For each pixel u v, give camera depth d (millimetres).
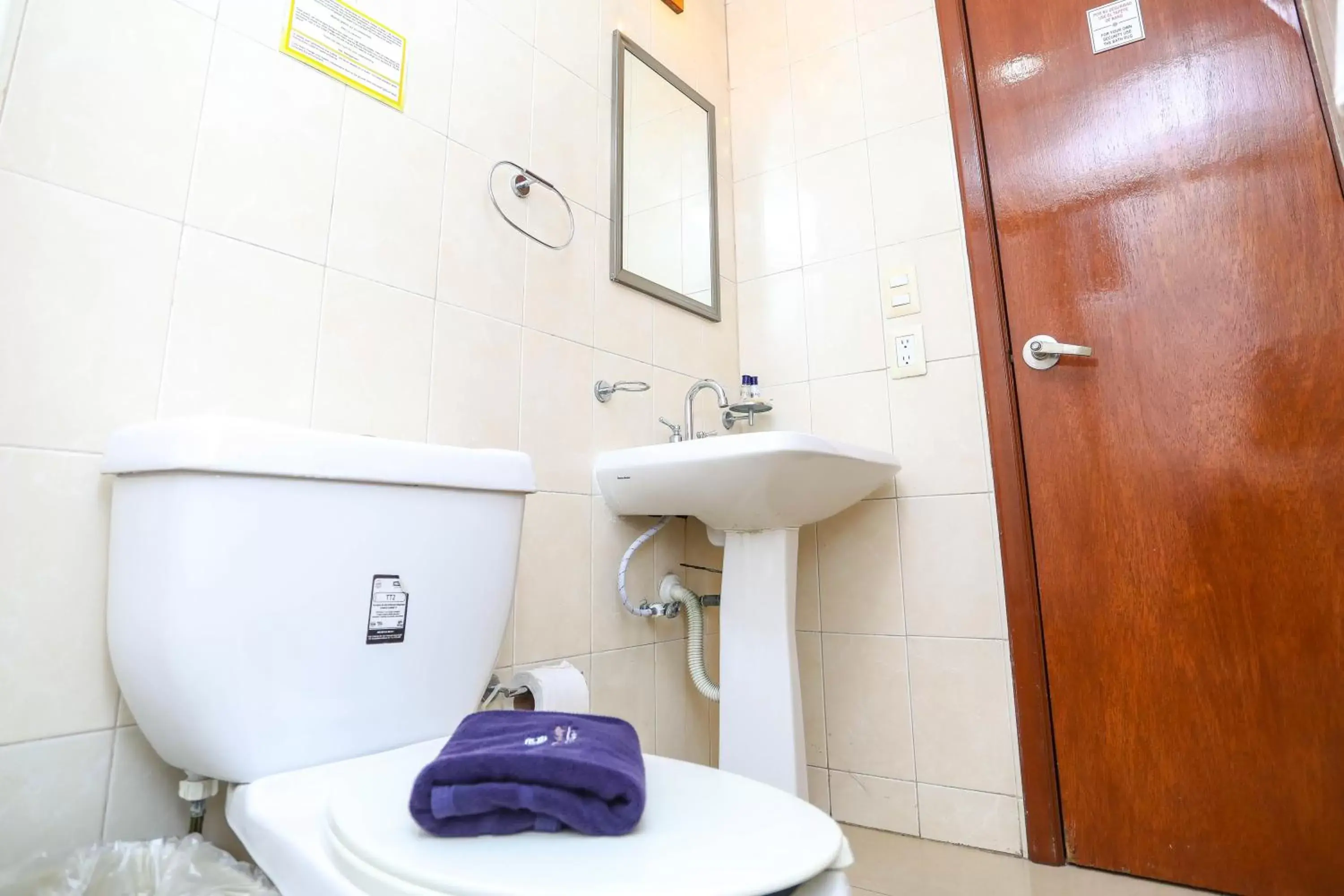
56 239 767
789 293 1822
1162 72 1404
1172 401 1312
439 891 456
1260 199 1279
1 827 683
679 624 1551
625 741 656
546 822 544
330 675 751
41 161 764
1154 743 1250
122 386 800
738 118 2016
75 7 805
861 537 1607
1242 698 1192
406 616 820
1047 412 1423
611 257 1507
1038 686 1356
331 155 1032
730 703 1332
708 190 1854
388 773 678
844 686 1580
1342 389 1178
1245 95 1317
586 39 1537
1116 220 1406
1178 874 1205
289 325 954
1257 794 1163
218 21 933
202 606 670
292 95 998
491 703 1114
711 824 568
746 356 1867
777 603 1327
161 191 853
